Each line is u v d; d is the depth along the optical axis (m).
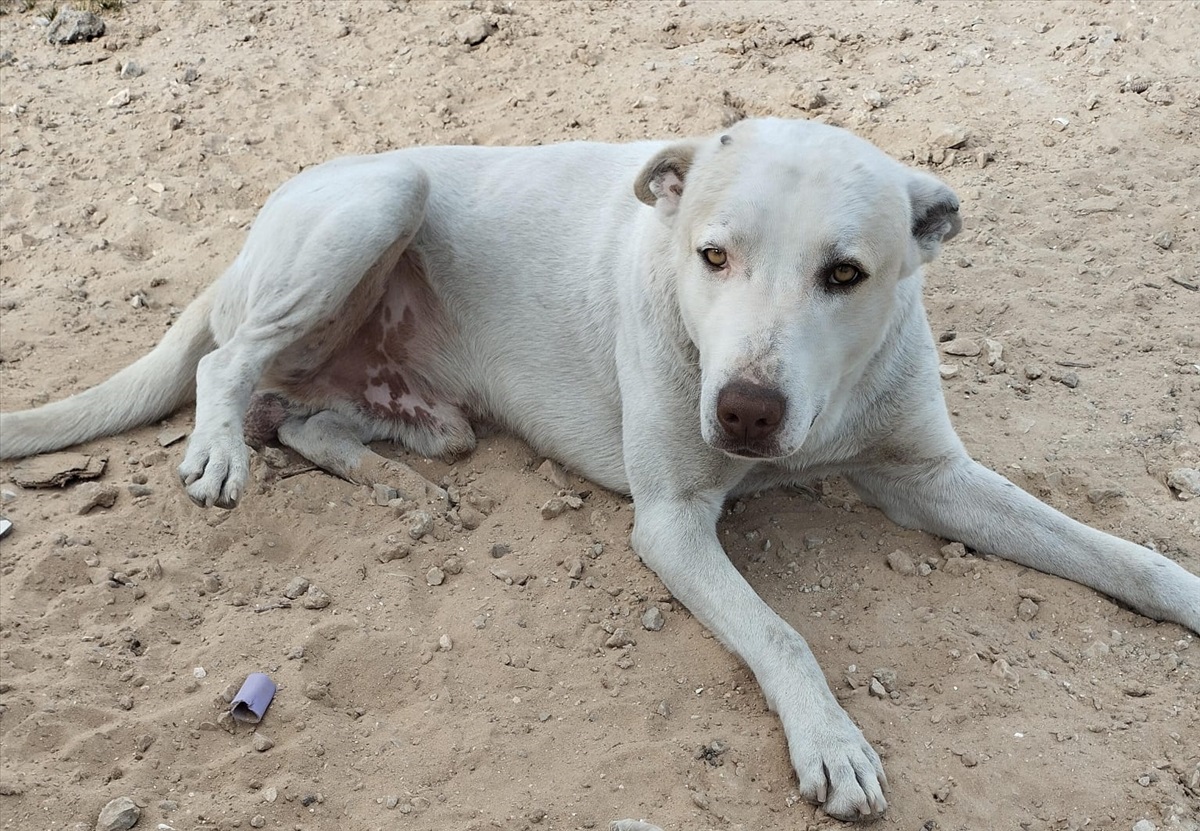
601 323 0.99
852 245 0.77
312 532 0.94
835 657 0.83
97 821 0.71
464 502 1.00
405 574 0.90
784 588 0.90
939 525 0.95
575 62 1.71
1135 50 1.62
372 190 1.01
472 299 1.05
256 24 1.88
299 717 0.78
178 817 0.72
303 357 1.05
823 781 0.72
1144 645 0.85
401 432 1.08
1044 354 1.13
